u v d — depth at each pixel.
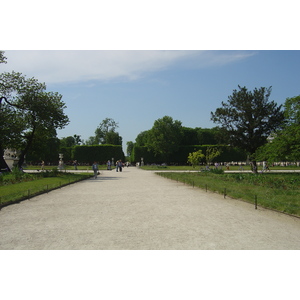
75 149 91.88
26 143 40.66
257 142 43.53
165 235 7.97
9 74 35.44
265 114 43.56
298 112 30.77
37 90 36.44
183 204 13.27
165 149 91.00
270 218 10.16
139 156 97.25
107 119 119.38
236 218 10.16
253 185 20.03
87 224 9.31
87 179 30.36
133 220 9.85
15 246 7.14
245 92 44.66
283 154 29.34
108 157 91.56
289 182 20.81
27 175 28.33
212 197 15.66
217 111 45.06
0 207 12.45
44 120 36.78
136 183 24.94
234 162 91.00
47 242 7.43
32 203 13.70
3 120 33.47
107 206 12.75
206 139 105.19
